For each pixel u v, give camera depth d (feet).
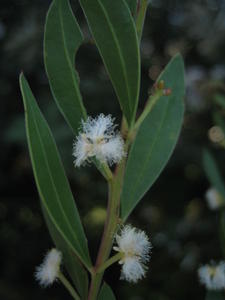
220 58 1.02
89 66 0.91
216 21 1.03
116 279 0.89
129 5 0.29
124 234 0.27
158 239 0.93
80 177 0.87
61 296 0.89
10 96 0.91
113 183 0.27
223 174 0.86
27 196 0.96
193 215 0.97
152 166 0.31
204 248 0.90
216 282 0.37
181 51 1.03
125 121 0.28
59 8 0.29
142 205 0.95
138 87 0.28
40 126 0.27
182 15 1.03
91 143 0.26
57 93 0.29
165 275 0.90
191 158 0.87
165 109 0.33
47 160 0.27
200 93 0.92
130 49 0.28
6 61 0.88
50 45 0.29
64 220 0.28
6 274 0.92
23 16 0.90
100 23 0.28
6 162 0.94
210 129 0.91
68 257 0.30
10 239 0.95
